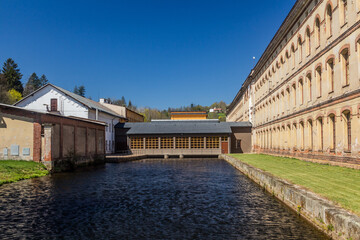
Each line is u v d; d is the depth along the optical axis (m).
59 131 25.03
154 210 10.50
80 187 15.66
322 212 7.82
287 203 10.84
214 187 15.47
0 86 72.62
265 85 39.16
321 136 20.56
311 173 14.57
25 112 23.00
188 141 45.94
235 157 32.31
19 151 22.92
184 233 8.02
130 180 18.53
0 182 16.39
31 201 12.04
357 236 6.01
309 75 22.72
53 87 42.72
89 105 42.38
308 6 22.52
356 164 15.30
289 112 28.11
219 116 150.62
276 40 31.62
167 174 21.88
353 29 15.45
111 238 7.67
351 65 15.74
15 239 7.62
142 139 46.69
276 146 32.97
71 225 8.77
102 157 34.66
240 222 8.95
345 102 16.41
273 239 7.45
